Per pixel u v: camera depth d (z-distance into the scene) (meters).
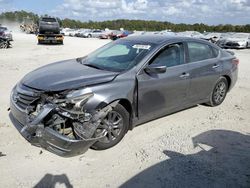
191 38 5.84
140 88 4.61
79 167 3.83
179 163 4.02
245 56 18.73
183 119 5.74
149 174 3.73
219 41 26.55
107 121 4.26
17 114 4.21
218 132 5.15
